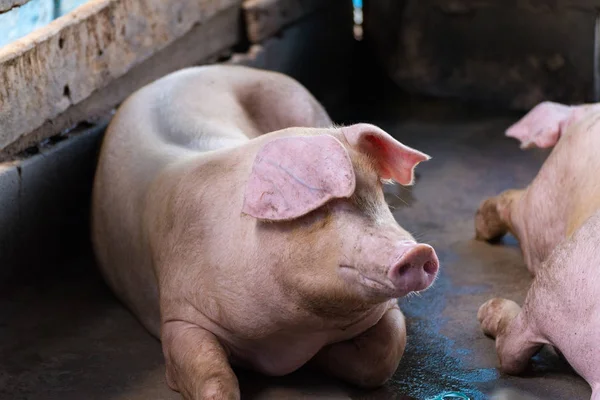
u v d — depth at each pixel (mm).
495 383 4020
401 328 3973
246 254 3602
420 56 7934
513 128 4973
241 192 3732
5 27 4871
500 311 4328
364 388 3973
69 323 4605
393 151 3473
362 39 8305
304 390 3932
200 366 3695
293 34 7293
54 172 5055
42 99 4891
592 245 3564
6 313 4680
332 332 3727
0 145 4660
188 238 3877
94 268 5195
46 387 4062
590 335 3498
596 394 3482
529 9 7414
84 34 5121
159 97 4895
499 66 7656
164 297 3988
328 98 7934
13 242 4859
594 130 4359
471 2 7609
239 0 6703
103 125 5375
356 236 3250
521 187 6129
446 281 4977
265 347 3836
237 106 5027
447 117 7531
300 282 3414
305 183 3273
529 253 4844
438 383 4043
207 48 6438
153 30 5688
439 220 5703
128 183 4473
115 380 4109
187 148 4457
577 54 7320
